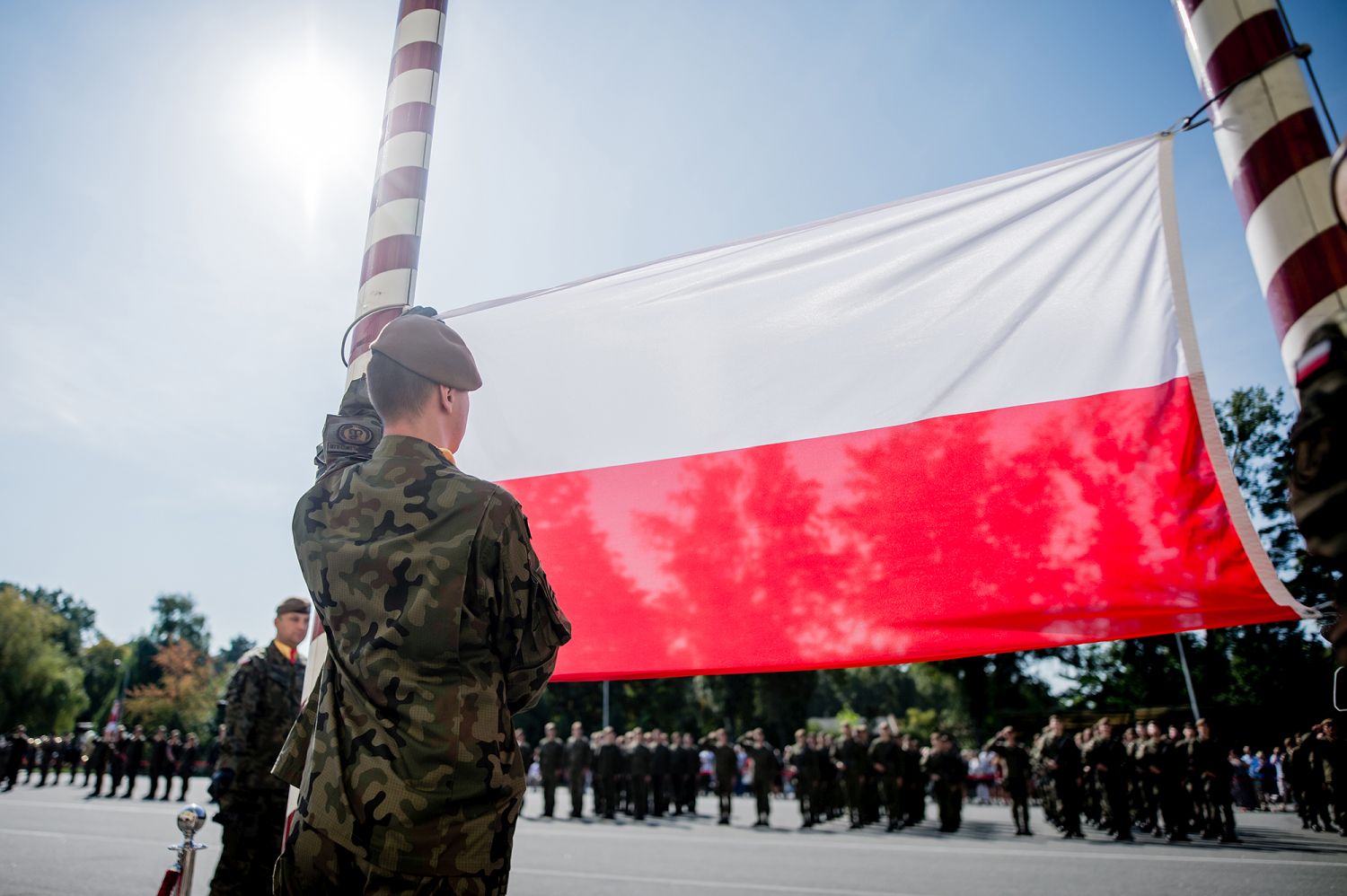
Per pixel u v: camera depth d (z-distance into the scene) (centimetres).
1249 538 245
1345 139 95
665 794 2016
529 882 822
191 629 9644
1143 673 3666
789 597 285
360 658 143
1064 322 278
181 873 272
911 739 1798
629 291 338
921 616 269
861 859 1012
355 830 132
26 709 6372
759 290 319
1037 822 1725
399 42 349
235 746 458
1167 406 261
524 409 336
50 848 1001
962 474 276
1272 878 822
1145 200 278
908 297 299
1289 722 2902
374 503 155
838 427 295
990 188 300
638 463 316
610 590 307
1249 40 224
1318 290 199
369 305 305
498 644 150
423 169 326
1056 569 260
